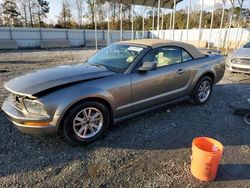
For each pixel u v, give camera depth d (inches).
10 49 811.4
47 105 106.9
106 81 124.2
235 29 791.1
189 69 167.5
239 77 299.9
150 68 133.3
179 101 170.7
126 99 133.3
